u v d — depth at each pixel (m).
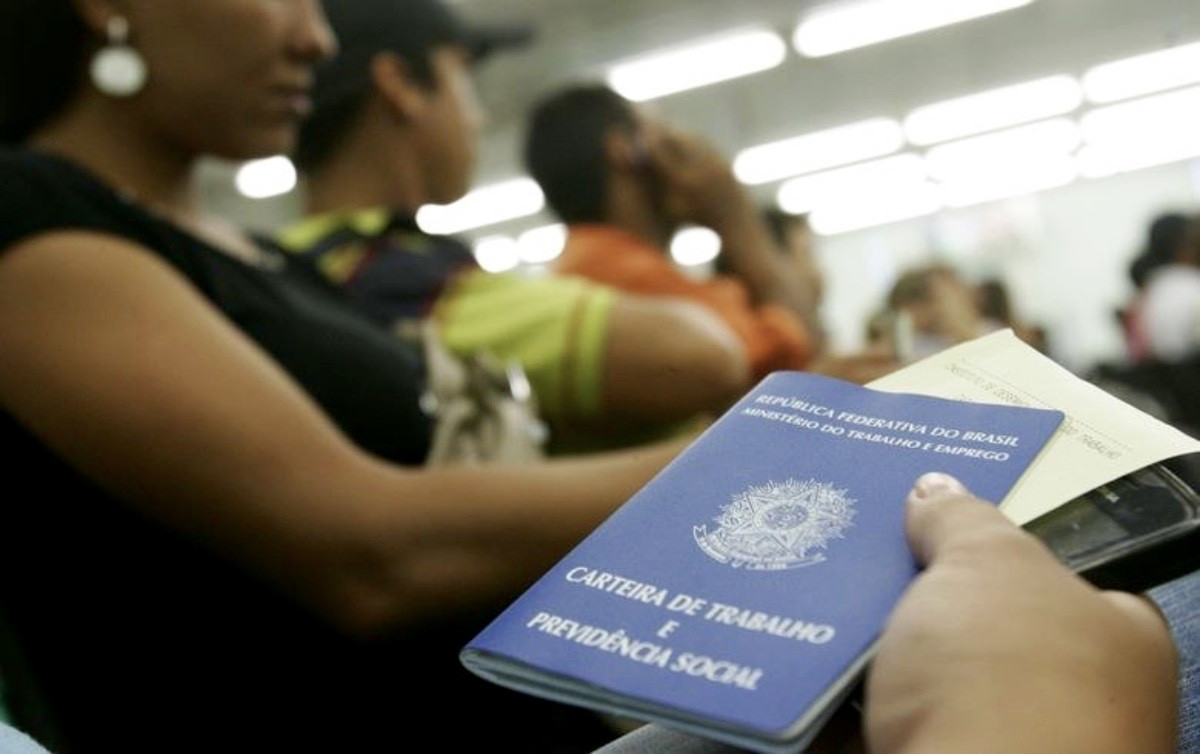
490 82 6.86
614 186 1.58
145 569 0.79
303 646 0.80
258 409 0.74
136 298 0.76
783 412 0.44
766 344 1.45
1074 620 0.30
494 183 8.93
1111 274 10.02
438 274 1.16
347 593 0.73
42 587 0.79
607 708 0.34
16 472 0.78
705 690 0.33
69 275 0.75
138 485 0.73
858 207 10.59
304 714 0.80
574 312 1.08
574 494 0.74
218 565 0.79
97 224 0.79
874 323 2.00
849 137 8.77
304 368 0.88
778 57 7.10
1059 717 0.28
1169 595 0.53
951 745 0.28
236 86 0.97
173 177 1.02
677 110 7.83
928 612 0.31
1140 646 0.30
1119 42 6.94
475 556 0.73
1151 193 9.87
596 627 0.36
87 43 0.95
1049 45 6.97
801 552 0.37
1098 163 9.59
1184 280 3.54
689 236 2.01
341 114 1.38
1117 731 0.28
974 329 2.29
